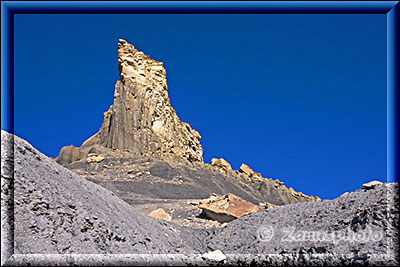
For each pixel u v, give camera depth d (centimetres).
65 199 2377
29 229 2038
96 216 2436
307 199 9388
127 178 8062
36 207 2159
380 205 2456
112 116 9656
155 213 4919
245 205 5138
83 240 2216
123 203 3027
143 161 8850
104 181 7819
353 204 2759
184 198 7350
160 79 10531
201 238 3173
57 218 2203
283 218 3091
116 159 8869
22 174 2259
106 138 9606
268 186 9131
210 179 8688
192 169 8956
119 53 10012
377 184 2942
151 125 9831
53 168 2614
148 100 9906
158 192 7562
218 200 5322
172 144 9931
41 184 2323
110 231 2397
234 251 2802
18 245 1936
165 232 2980
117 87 9925
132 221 2745
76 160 8988
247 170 9806
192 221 5066
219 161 9725
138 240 2520
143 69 10150
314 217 2856
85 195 2617
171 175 8356
